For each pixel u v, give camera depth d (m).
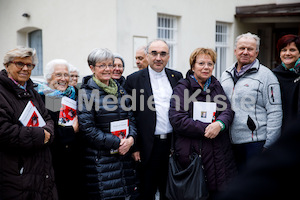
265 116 2.94
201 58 2.85
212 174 2.79
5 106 2.21
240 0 10.50
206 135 2.74
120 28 7.27
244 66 3.01
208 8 9.52
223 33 10.45
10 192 2.20
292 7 9.16
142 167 3.10
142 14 7.69
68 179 2.85
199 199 2.67
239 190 0.78
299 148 0.76
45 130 2.39
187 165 2.82
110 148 2.69
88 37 7.95
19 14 10.16
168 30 8.61
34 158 2.32
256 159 0.82
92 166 2.69
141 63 4.46
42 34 9.41
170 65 8.84
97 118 2.73
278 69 3.11
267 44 12.02
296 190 0.72
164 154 3.11
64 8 8.57
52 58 9.15
